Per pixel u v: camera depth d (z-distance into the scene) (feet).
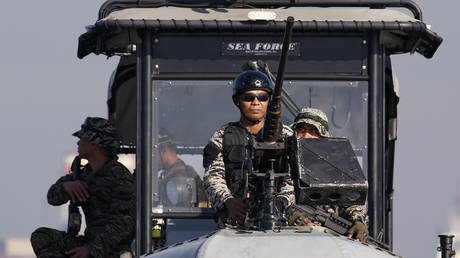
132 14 47.03
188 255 32.01
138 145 47.34
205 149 41.86
